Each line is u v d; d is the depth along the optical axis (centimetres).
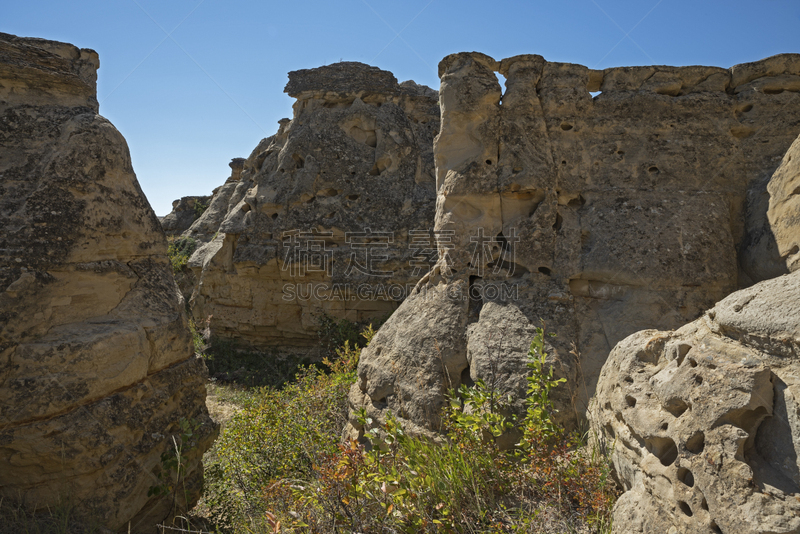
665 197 496
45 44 438
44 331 347
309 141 1162
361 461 345
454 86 538
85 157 391
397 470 352
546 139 524
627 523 264
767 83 517
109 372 363
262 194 1188
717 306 259
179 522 426
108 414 359
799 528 183
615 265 476
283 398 665
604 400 328
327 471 352
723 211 488
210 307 1285
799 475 195
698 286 466
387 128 1145
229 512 455
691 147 510
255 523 420
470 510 321
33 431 326
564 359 444
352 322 1090
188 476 444
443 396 466
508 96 534
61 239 364
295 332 1173
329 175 1141
